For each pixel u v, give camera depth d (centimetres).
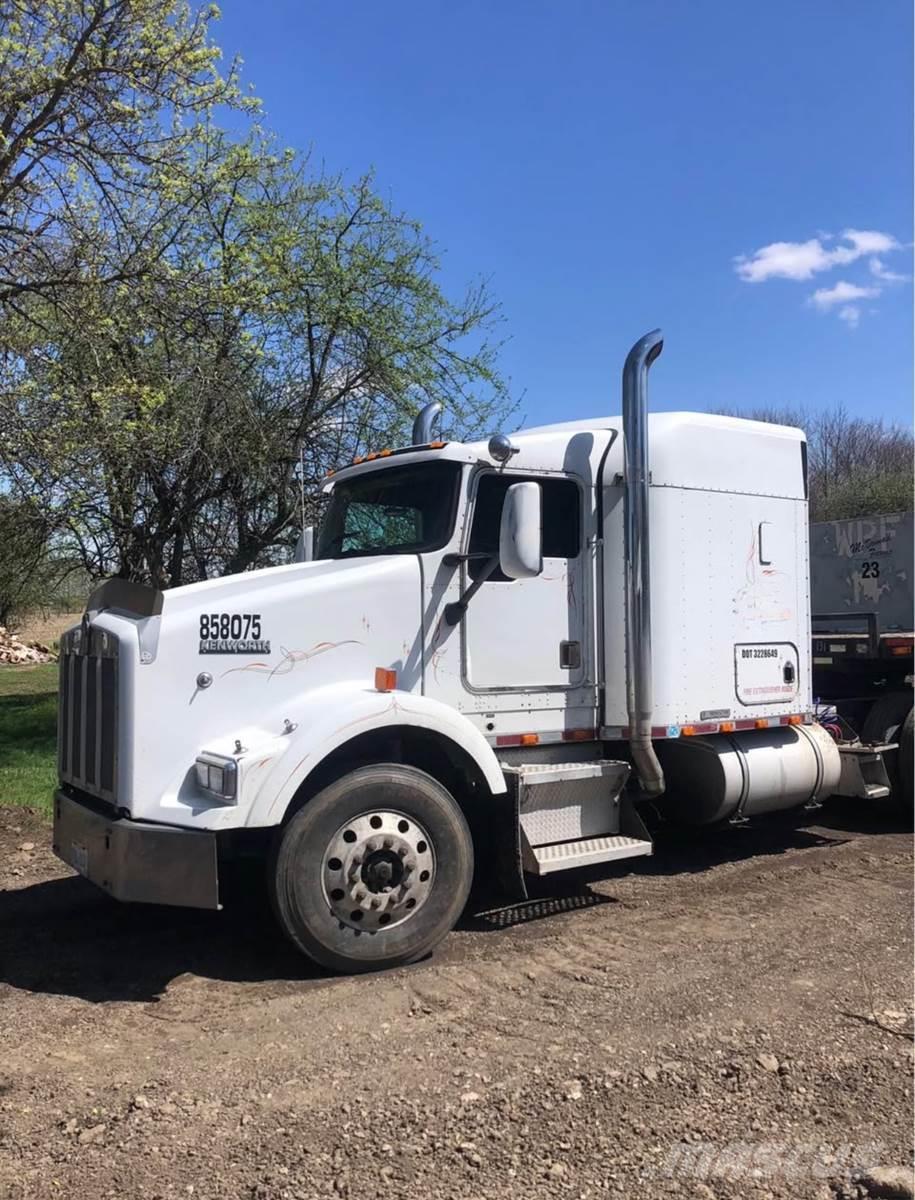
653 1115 326
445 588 538
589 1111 329
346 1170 296
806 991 436
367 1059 374
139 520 1372
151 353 1151
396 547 566
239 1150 308
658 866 675
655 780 583
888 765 791
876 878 636
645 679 568
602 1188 285
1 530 1300
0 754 1146
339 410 1463
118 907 588
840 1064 363
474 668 544
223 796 451
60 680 562
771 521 654
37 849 727
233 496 1423
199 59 957
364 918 474
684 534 606
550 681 568
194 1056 380
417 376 1441
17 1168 299
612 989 443
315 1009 427
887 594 889
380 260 1412
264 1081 356
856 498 3130
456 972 471
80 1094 348
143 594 478
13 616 2578
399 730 495
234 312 1137
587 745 590
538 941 516
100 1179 292
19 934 540
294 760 458
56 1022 417
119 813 470
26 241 931
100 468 1134
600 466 590
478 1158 301
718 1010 416
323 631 507
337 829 471
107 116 928
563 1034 394
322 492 658
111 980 470
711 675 618
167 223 1076
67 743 544
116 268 980
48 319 1037
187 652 475
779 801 665
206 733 477
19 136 883
